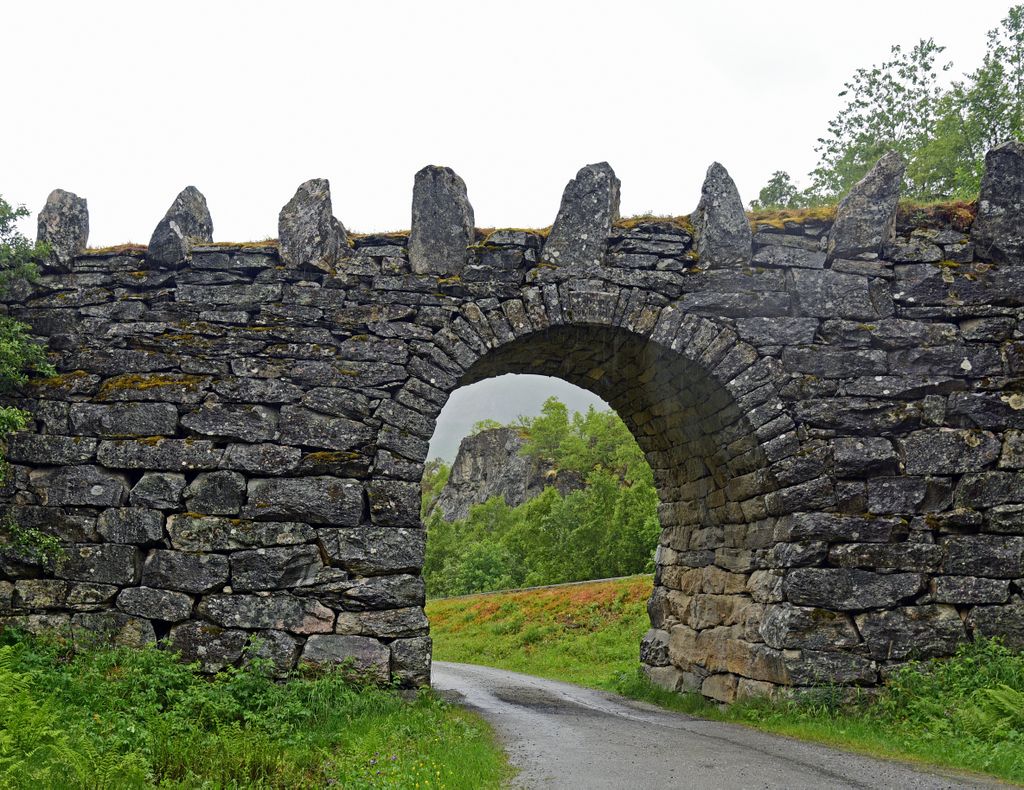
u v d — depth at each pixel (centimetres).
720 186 1300
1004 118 2694
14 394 1197
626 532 4719
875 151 3036
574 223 1276
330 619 1142
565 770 843
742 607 1363
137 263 1255
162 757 805
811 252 1291
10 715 737
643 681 1716
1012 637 1188
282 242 1243
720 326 1266
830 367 1260
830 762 882
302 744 934
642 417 1638
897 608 1199
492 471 9462
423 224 1264
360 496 1175
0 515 1165
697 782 786
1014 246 1298
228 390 1196
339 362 1214
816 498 1224
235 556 1148
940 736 1004
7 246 1219
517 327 1245
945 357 1268
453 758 850
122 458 1174
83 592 1146
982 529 1224
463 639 3108
